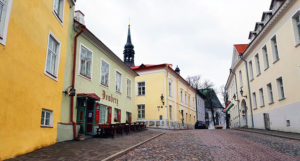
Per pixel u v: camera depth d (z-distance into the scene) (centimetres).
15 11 737
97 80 1616
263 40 2158
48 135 971
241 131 2169
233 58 3381
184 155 849
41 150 846
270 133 1658
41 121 943
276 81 1912
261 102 2330
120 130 1622
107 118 1759
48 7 985
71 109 1252
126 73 2252
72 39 1329
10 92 704
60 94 1114
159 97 3238
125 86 2198
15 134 726
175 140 1375
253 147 1016
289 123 1697
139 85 3422
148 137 1489
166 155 855
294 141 1196
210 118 6731
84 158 745
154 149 1009
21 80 766
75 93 1269
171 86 3556
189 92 4672
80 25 1360
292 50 1616
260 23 2495
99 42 1611
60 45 1124
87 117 1434
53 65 1076
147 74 3384
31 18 839
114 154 815
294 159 743
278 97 1880
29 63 822
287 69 1702
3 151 665
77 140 1191
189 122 4425
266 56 2197
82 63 1441
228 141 1265
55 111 1051
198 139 1408
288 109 1703
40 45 909
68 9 1252
